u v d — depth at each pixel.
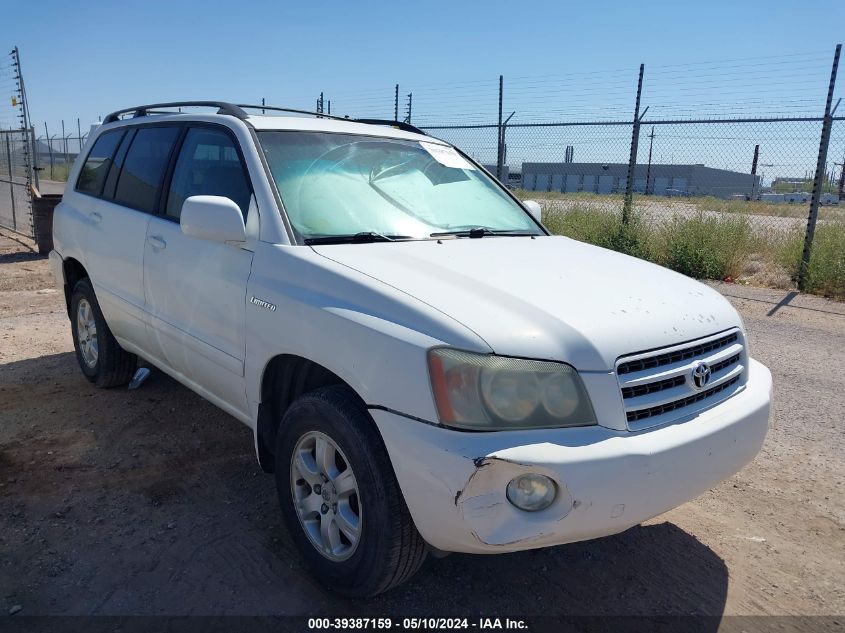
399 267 2.79
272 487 3.69
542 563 3.12
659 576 3.05
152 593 2.80
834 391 5.45
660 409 2.50
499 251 3.23
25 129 13.01
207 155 3.70
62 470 3.80
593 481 2.24
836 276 9.36
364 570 2.59
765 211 20.59
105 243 4.41
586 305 2.59
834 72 9.24
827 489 3.86
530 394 2.29
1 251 12.30
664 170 35.59
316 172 3.41
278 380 3.14
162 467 3.87
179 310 3.65
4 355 5.84
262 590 2.84
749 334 7.25
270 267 3.00
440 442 2.27
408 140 4.09
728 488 3.87
